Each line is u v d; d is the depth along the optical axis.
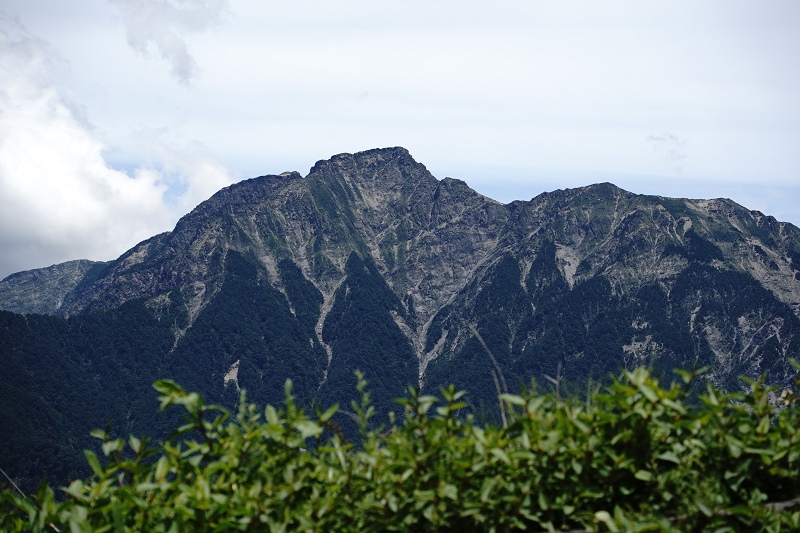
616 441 5.93
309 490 6.05
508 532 5.76
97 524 5.62
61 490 5.73
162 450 6.06
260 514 5.57
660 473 6.00
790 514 5.74
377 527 5.83
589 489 5.91
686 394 6.08
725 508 5.71
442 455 6.10
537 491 5.93
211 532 5.62
